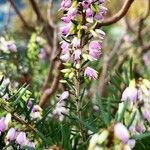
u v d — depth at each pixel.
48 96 0.32
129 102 0.18
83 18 0.20
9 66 0.36
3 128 0.18
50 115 0.27
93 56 0.20
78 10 0.20
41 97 0.32
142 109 0.18
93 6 0.20
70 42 0.21
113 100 0.21
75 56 0.20
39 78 0.41
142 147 0.19
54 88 0.32
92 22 0.20
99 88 0.36
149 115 0.18
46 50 0.45
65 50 0.21
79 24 0.20
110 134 0.14
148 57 0.58
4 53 0.36
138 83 0.18
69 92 0.21
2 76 0.22
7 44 0.36
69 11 0.20
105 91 0.37
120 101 0.19
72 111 0.22
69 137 0.18
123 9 0.24
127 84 0.20
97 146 0.14
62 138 0.18
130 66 0.19
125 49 0.51
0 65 0.35
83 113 0.26
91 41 0.20
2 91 0.21
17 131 0.18
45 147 0.18
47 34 0.42
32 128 0.18
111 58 0.46
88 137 0.19
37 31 0.39
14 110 0.18
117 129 0.14
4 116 0.18
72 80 0.22
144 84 0.18
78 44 0.20
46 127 0.22
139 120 0.18
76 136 0.18
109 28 0.69
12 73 0.35
